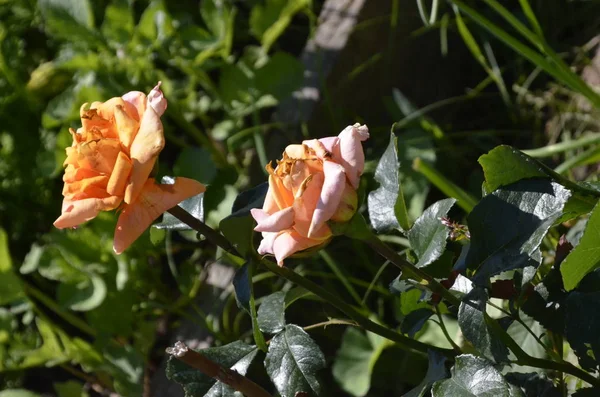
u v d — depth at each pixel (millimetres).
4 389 1496
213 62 1490
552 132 1459
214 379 929
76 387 1397
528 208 887
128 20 1458
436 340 1223
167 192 897
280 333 923
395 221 921
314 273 1348
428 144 1408
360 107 1544
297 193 859
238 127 1496
